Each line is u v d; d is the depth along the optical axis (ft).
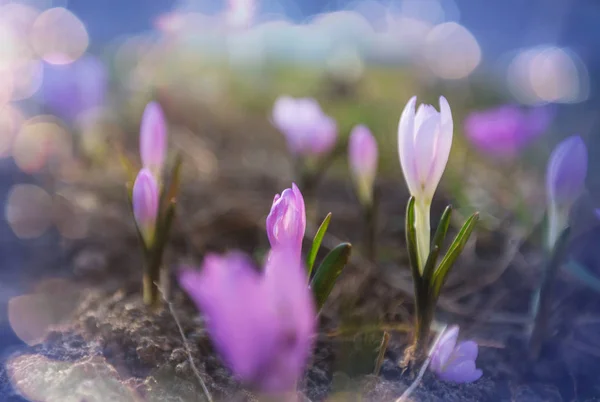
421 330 1.09
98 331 1.14
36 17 2.83
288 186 1.83
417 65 3.21
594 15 3.23
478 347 1.16
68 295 1.30
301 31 2.97
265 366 0.81
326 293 1.02
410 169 1.07
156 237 1.19
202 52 2.84
